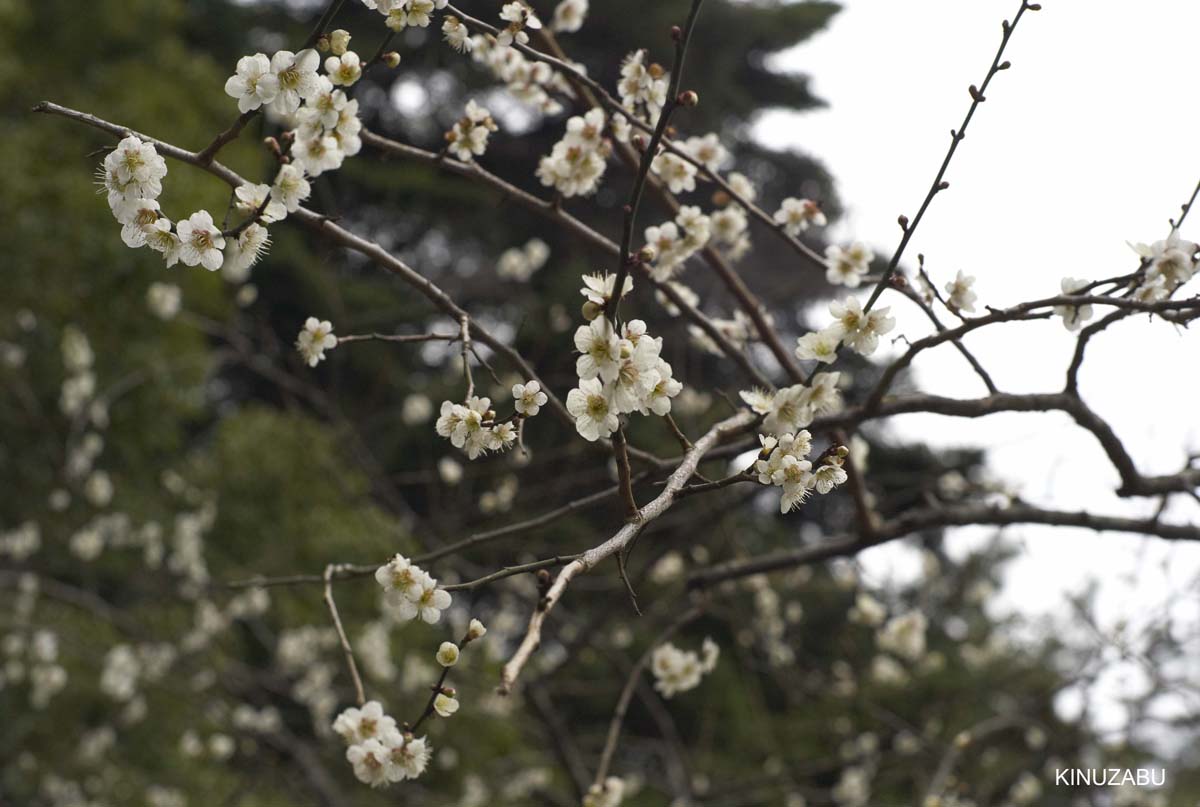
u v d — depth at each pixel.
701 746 6.89
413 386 9.88
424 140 12.72
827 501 11.48
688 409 5.34
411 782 7.16
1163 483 2.94
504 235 12.26
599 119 2.85
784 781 5.60
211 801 7.88
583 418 1.74
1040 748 6.46
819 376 2.09
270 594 8.77
